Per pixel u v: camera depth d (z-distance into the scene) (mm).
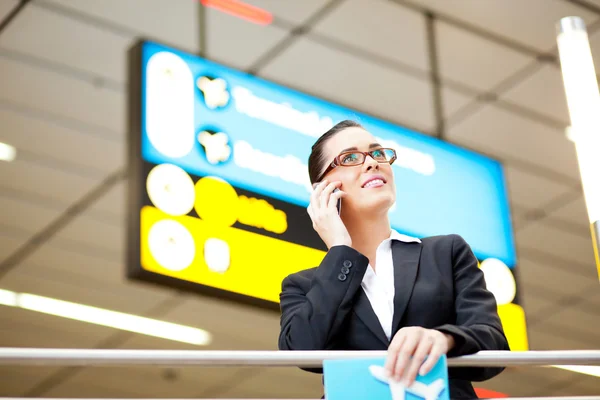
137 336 8609
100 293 7957
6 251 7426
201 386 9484
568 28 2641
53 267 7621
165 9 5504
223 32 5703
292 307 2221
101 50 5746
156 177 4289
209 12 5551
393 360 1822
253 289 4281
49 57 5770
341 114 4980
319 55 5945
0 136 6301
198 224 4281
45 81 5930
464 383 2070
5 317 8297
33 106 6102
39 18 5492
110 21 5562
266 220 4465
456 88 6309
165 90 4504
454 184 5207
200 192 4359
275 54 5914
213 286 4188
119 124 6285
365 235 2287
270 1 5480
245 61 5961
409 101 6391
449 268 2182
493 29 5828
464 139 6777
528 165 7109
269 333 8648
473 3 5598
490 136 6773
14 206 6930
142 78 4457
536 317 8961
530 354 1961
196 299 7980
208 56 5891
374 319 2084
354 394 1795
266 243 4402
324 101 4965
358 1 5527
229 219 4371
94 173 6645
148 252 4105
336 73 6105
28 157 6496
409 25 5754
